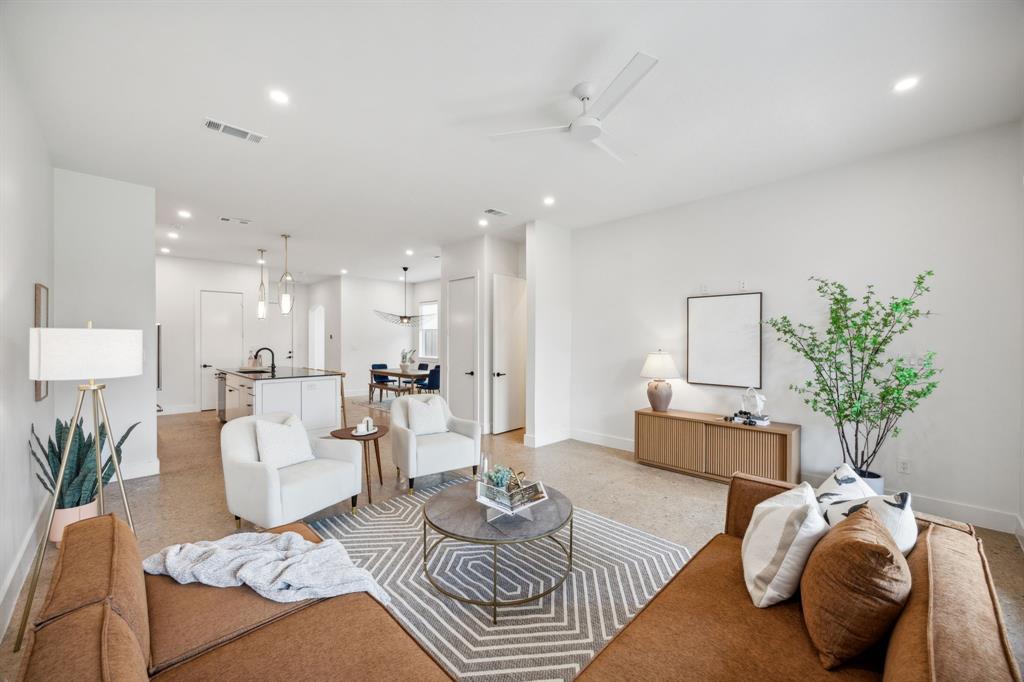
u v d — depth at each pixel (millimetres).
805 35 1964
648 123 2750
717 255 4125
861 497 1655
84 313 3527
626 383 4879
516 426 5930
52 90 2363
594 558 2475
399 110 2586
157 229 5324
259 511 2525
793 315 3654
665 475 3988
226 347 7508
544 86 2359
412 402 3879
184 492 3453
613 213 4691
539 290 5016
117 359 2076
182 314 7098
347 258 7230
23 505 2301
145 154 3176
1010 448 2770
